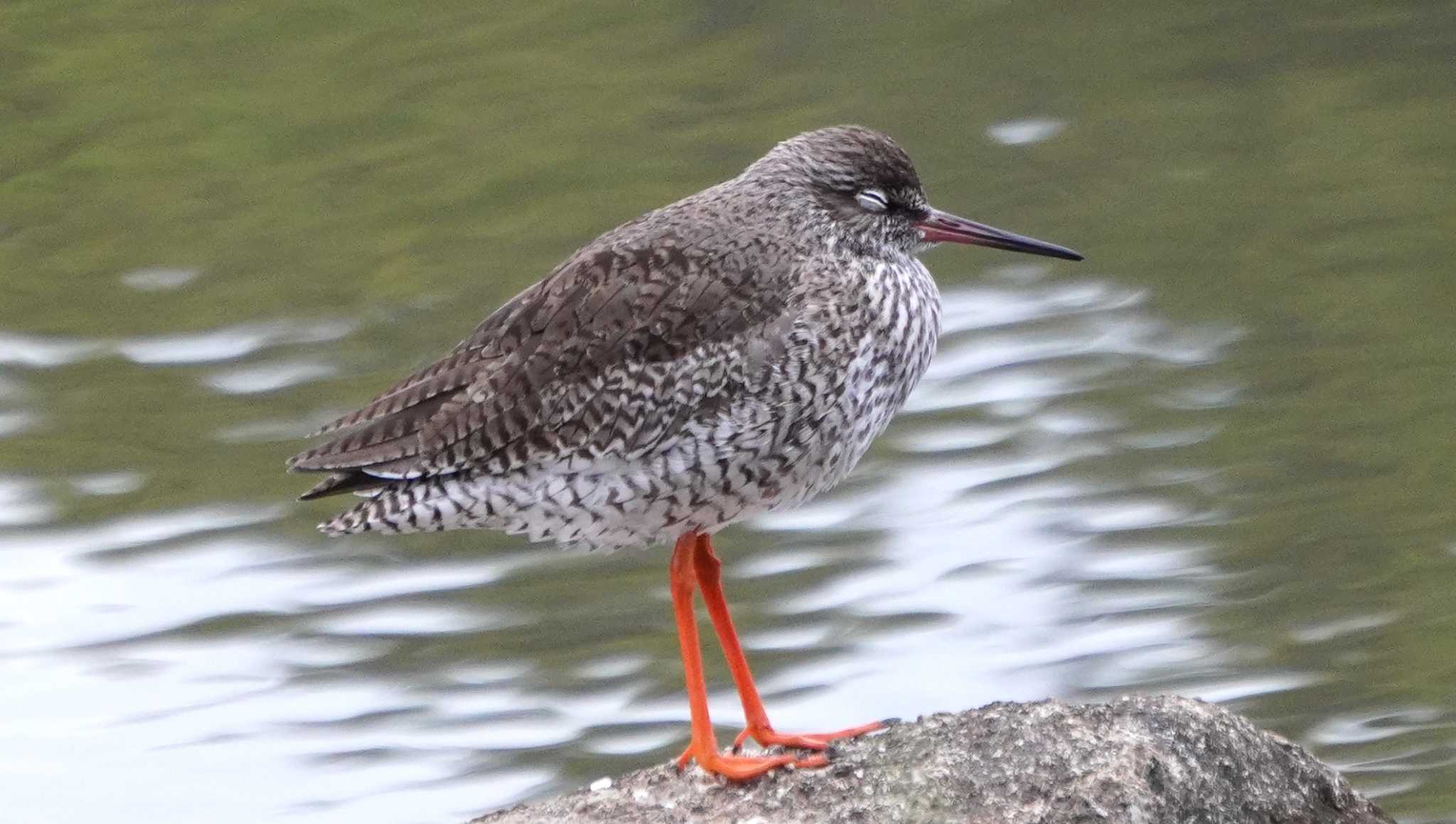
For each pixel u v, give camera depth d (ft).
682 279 33.78
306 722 46.50
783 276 33.96
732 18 77.15
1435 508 52.06
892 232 36.11
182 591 50.98
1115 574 50.47
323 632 49.62
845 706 45.93
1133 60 75.05
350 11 77.87
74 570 51.60
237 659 48.57
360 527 34.14
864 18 77.51
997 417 57.11
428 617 50.19
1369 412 56.39
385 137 69.92
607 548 34.99
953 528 52.49
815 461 34.06
